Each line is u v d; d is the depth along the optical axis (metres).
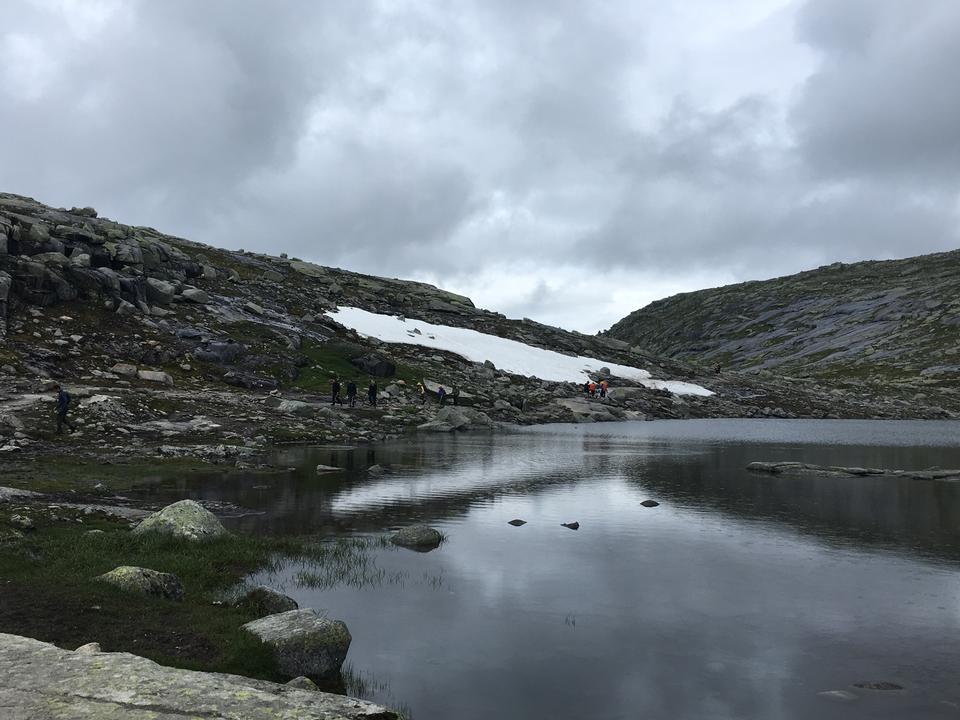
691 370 116.94
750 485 26.95
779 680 9.09
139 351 49.44
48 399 32.81
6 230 51.69
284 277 98.38
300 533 17.34
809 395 109.94
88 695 5.31
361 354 67.19
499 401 68.31
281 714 5.25
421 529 17.08
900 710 8.22
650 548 16.41
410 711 8.05
